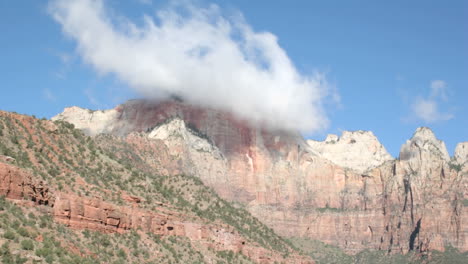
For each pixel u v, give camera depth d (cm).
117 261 18025
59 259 15375
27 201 16488
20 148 19400
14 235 15125
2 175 16138
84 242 17575
